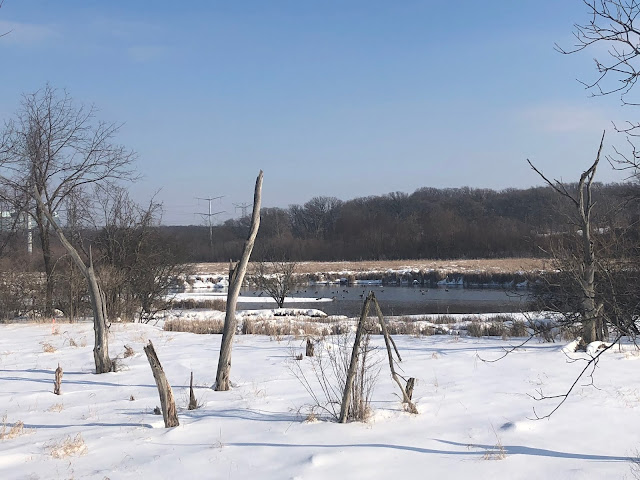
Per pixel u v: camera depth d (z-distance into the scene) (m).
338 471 4.90
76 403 8.19
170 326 20.12
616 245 10.19
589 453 5.33
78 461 5.38
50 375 10.59
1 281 21.47
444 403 7.32
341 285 49.03
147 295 23.00
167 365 11.22
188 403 7.80
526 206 94.56
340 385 7.42
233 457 5.32
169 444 5.82
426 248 77.31
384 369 9.88
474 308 29.91
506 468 4.95
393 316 24.53
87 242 21.94
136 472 5.03
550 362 9.98
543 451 5.39
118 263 22.19
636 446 5.51
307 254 82.62
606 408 6.85
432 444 5.63
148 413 7.29
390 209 115.69
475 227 77.88
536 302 14.12
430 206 108.62
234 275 8.77
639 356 10.14
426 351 11.95
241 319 23.34
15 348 14.15
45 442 6.05
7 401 8.46
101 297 10.90
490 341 13.50
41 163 20.47
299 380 9.09
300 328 19.28
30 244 25.28
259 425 6.41
